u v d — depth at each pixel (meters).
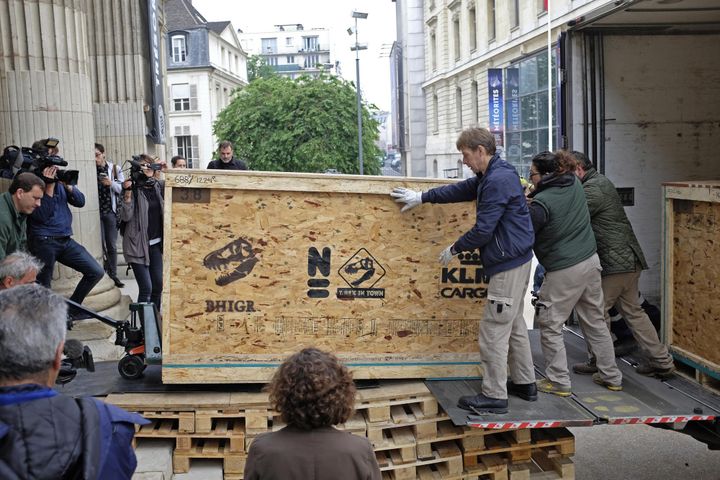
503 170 4.24
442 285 4.80
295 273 4.66
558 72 6.32
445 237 4.80
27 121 7.24
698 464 5.25
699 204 4.95
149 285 7.68
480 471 4.48
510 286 4.26
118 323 4.88
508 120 28.59
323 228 4.68
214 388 4.66
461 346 4.82
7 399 1.98
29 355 2.02
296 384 2.56
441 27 45.53
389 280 4.75
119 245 12.72
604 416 4.21
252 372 4.59
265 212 4.62
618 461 5.31
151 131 14.50
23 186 5.16
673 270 5.25
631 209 6.42
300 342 4.66
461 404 4.33
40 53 7.29
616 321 5.68
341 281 4.70
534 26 29.25
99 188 9.96
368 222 4.72
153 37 14.33
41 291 2.17
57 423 1.97
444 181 4.73
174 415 4.36
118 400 4.40
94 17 13.61
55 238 6.16
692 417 4.23
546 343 4.70
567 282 4.62
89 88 7.85
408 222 4.75
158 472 4.11
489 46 36.09
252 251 4.62
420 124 54.47
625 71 6.32
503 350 4.29
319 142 31.28
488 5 35.91
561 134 6.31
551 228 4.61
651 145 6.40
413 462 4.41
